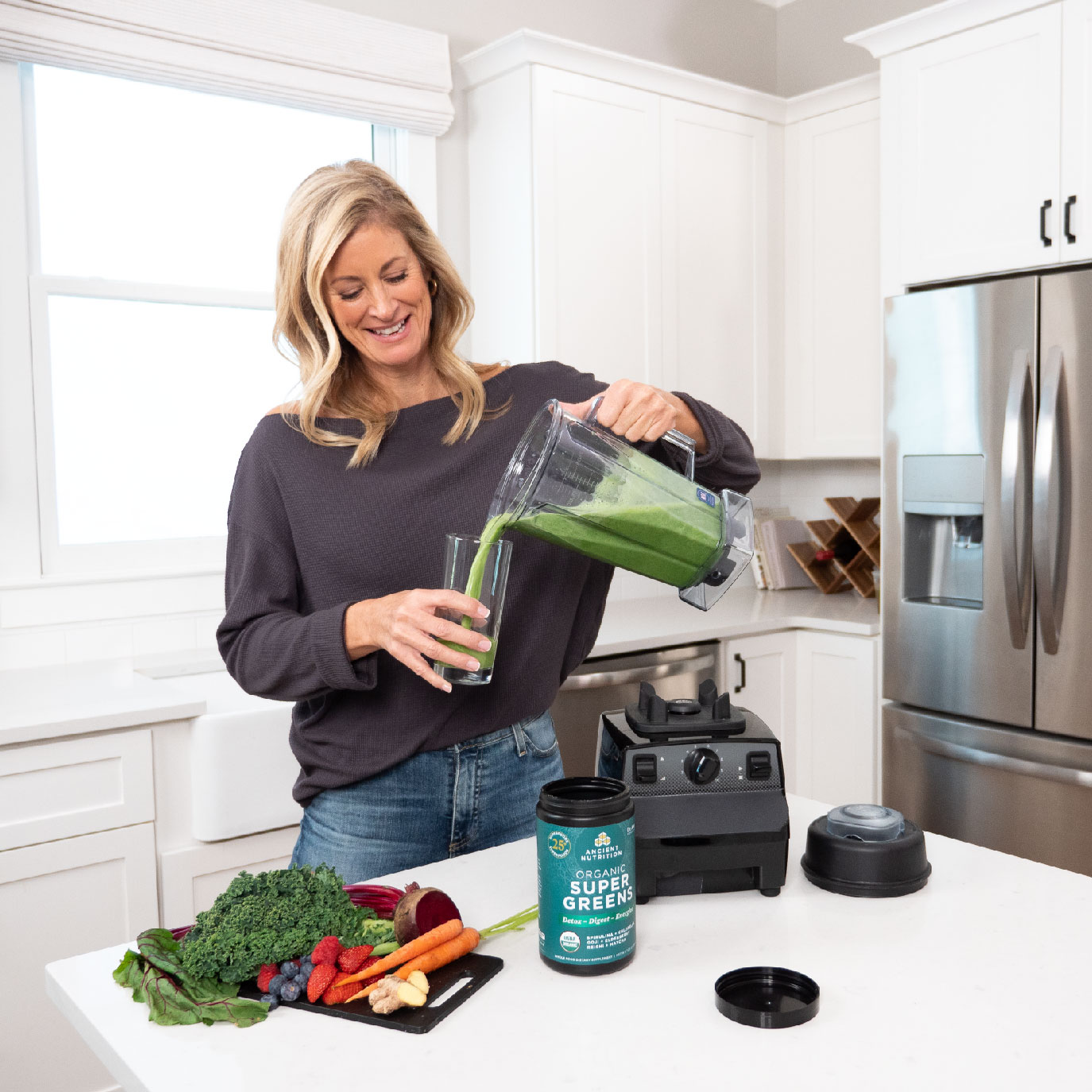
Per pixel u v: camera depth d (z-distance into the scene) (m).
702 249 3.15
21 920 1.78
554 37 2.68
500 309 2.92
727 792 1.02
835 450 3.30
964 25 2.56
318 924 0.86
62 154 2.41
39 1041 1.81
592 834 0.84
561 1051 0.74
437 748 1.26
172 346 2.59
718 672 2.78
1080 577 2.31
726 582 1.14
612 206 2.92
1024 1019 0.77
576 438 1.02
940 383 2.55
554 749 1.37
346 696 1.27
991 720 2.52
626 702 2.58
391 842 1.27
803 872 1.07
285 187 2.75
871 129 3.11
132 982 0.84
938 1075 0.70
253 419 2.74
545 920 0.86
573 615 1.35
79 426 2.47
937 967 0.85
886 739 2.74
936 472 2.58
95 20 2.30
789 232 3.38
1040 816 2.44
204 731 1.92
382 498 1.27
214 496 2.70
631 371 3.01
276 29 2.55
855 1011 0.79
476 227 2.99
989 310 2.44
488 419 1.34
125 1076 0.74
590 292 2.90
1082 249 2.38
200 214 2.62
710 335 3.20
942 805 2.63
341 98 2.68
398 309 1.24
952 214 2.64
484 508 1.30
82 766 1.83
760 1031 0.76
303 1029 0.78
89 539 2.51
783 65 3.73
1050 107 2.42
